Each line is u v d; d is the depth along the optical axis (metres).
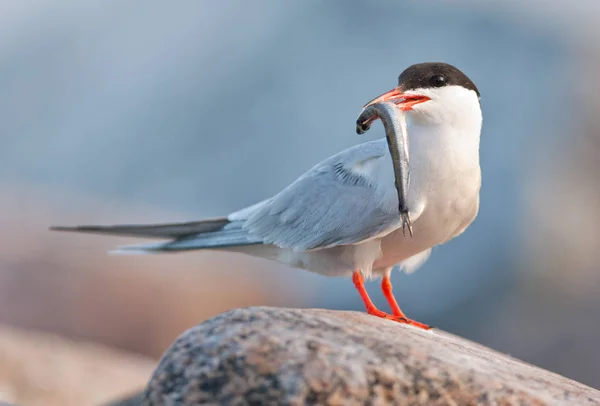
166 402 4.48
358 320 5.27
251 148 19.28
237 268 14.91
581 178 16.66
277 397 4.39
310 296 15.05
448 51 19.94
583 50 19.59
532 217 15.85
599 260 15.31
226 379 4.47
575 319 14.12
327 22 20.83
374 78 19.91
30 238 14.52
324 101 19.67
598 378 13.39
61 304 12.84
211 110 20.11
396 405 4.47
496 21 20.39
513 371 5.09
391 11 20.64
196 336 4.69
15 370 9.91
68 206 16.73
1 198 16.95
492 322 14.41
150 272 13.67
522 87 18.84
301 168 18.78
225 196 18.83
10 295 12.82
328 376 4.45
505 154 17.11
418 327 6.39
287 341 4.60
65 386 9.84
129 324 12.95
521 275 14.92
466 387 4.61
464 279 14.98
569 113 18.02
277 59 20.59
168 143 19.81
